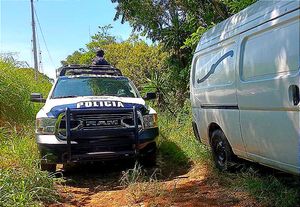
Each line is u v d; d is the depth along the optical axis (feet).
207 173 21.12
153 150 23.38
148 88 44.98
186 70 45.21
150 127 23.12
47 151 21.53
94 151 21.68
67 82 26.84
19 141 26.68
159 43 49.90
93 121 21.81
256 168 18.45
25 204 15.55
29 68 52.37
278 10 13.98
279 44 13.92
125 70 84.84
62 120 21.79
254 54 15.69
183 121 32.91
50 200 17.67
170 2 44.68
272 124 14.57
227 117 18.45
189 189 18.65
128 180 20.57
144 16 46.47
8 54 42.32
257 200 15.55
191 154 24.56
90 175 23.72
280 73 13.89
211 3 38.58
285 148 13.98
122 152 21.98
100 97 24.58
